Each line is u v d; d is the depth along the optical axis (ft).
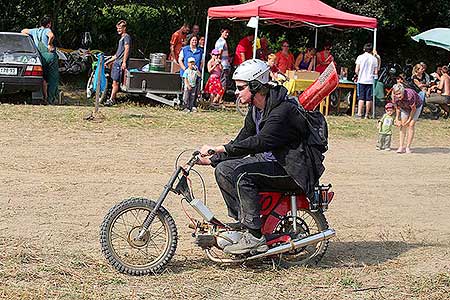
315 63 69.67
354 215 30.12
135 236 21.17
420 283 21.72
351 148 48.26
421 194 35.09
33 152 39.09
